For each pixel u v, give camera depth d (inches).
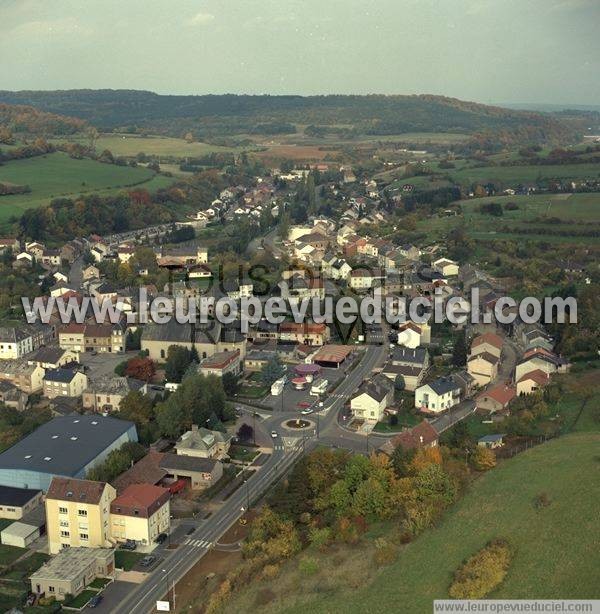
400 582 4948.3
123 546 5826.8
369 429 7819.9
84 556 5561.0
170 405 7608.3
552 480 5930.1
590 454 6338.6
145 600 5221.5
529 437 7155.5
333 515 5856.3
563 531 5201.8
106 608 5147.6
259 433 7765.8
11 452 6825.8
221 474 6870.1
